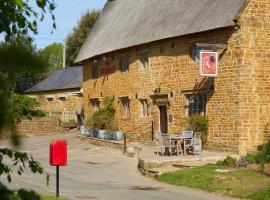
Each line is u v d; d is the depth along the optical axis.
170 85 28.03
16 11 3.48
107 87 35.72
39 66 2.39
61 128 42.59
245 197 15.34
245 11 23.39
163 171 20.00
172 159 21.66
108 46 34.50
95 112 35.16
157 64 29.27
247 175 17.89
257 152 22.19
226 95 23.97
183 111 26.88
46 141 35.34
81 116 43.91
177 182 18.14
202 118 25.05
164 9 30.28
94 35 39.41
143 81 30.81
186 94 26.73
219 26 23.64
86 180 18.95
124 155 26.67
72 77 48.94
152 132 29.83
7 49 2.35
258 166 19.69
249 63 23.48
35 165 3.65
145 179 19.59
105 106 35.03
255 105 23.61
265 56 23.84
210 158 21.91
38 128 41.50
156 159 21.75
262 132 23.72
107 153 27.67
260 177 17.50
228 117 23.81
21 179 17.98
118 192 16.00
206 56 23.58
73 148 30.47
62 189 16.25
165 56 28.52
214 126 24.61
